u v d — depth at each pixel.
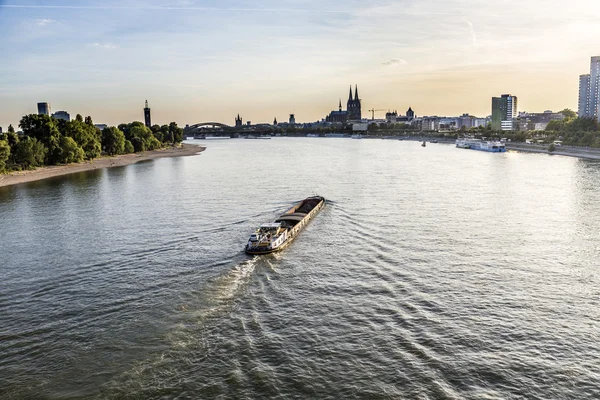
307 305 58.00
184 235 91.75
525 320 54.12
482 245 83.00
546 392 41.34
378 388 41.75
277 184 166.75
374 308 57.16
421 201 126.38
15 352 47.69
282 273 69.19
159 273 69.44
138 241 87.88
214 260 75.19
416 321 53.78
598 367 44.88
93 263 75.06
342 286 64.06
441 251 79.69
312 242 86.25
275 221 99.75
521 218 104.25
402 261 74.56
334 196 138.12
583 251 79.69
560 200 125.94
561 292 62.03
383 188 151.75
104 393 40.94
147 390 41.38
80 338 50.25
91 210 120.38
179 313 55.78
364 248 81.88
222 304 58.22
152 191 152.62
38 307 58.38
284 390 41.44
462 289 62.97
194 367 44.72
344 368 44.69
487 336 50.44
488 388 41.81
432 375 43.62
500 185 154.62
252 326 52.53
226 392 41.16
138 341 49.38
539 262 74.00
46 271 71.81
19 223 106.31
